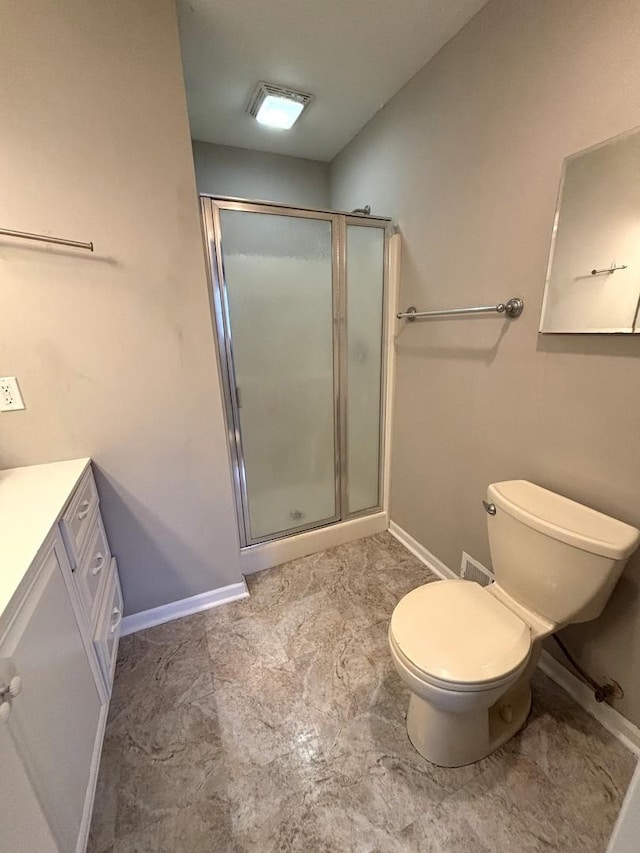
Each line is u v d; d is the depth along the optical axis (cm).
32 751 71
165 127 122
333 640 156
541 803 101
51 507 101
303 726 122
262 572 201
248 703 130
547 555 109
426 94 158
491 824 97
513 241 129
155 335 139
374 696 132
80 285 126
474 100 136
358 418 220
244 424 190
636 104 92
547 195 116
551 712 125
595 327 107
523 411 135
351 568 202
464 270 152
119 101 116
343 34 140
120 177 122
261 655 149
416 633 106
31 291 121
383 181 196
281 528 212
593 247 104
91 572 120
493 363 145
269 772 109
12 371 125
